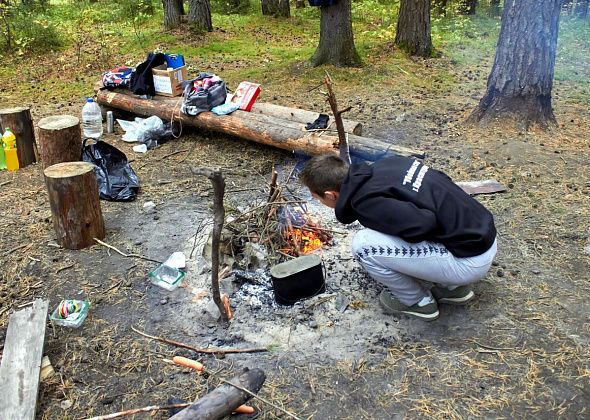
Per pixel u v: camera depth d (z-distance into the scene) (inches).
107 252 158.6
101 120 260.1
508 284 141.4
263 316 128.5
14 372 108.8
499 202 185.8
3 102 314.5
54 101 316.2
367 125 264.4
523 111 249.8
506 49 245.9
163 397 108.2
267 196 185.8
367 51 411.8
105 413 104.8
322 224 167.3
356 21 574.9
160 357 118.5
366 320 127.3
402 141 243.3
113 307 134.7
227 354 118.7
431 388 109.3
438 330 124.8
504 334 123.3
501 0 714.2
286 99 309.1
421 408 104.6
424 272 115.2
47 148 205.2
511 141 237.9
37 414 104.3
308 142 207.5
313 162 117.0
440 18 571.2
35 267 151.6
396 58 395.9
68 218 155.7
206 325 127.3
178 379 112.5
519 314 130.0
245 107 239.9
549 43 239.9
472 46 463.5
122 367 116.0
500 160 220.8
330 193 116.1
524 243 160.9
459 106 294.8
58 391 109.8
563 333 123.6
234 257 147.9
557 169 211.3
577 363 114.7
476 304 133.7
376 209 108.3
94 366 116.4
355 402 106.2
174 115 243.6
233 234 149.3
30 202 191.6
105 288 142.1
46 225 175.0
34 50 438.3
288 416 102.8
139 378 113.1
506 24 244.2
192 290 139.6
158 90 257.8
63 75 376.8
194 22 516.7
